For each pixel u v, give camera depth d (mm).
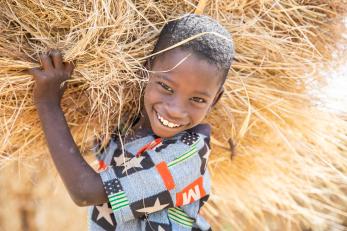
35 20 1342
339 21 1575
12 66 1330
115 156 1414
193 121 1289
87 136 1490
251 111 1543
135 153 1381
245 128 1521
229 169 1713
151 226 1351
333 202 2311
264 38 1479
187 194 1336
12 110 1423
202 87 1253
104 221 1400
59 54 1312
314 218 2080
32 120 1458
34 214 2252
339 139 1708
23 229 2264
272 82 1564
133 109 1443
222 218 2178
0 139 1479
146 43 1386
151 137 1391
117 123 1452
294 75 1557
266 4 1497
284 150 1696
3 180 2158
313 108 1642
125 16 1346
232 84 1511
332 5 1559
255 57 1516
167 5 1429
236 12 1486
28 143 1501
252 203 1927
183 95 1261
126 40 1370
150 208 1312
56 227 2283
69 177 1304
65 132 1320
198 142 1352
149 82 1304
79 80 1376
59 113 1326
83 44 1312
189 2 1411
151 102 1293
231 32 1459
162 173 1311
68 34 1332
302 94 1596
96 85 1372
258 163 1697
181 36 1271
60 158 1309
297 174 1835
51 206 2254
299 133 1654
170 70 1253
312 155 1747
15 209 2215
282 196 1896
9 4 1330
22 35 1350
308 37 1555
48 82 1309
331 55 1598
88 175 1305
